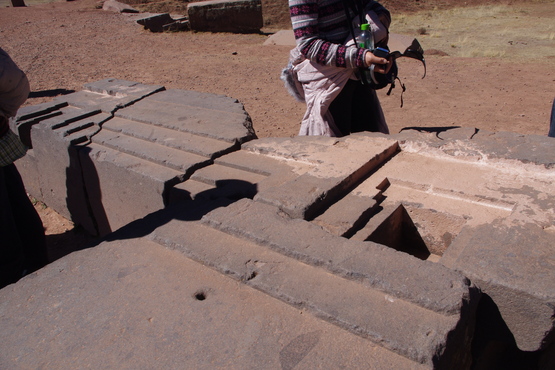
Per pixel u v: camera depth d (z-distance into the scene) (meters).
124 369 1.73
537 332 1.88
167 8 18.08
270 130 6.50
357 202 2.66
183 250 2.31
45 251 3.93
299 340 1.77
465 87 8.46
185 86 8.59
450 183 2.80
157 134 3.93
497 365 2.30
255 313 1.92
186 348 1.79
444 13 19.69
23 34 13.51
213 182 3.15
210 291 2.07
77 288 2.17
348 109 3.60
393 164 3.13
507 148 3.06
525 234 2.19
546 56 10.95
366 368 1.63
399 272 1.96
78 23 15.14
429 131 3.48
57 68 9.89
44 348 1.86
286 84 3.80
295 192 2.65
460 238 2.32
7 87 3.05
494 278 1.92
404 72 9.59
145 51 11.59
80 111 4.63
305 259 2.11
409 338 1.68
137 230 2.60
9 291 2.19
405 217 2.77
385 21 3.43
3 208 3.28
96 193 4.02
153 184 3.31
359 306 1.84
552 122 3.95
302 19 3.16
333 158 3.11
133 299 2.06
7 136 3.26
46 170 4.59
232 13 14.39
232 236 2.37
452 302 1.78
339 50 3.09
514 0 22.42
